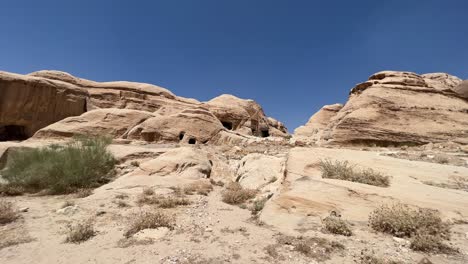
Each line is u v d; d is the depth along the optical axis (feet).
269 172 40.40
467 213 18.54
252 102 184.44
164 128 91.97
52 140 79.20
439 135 68.44
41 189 37.27
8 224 21.53
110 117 93.40
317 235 17.49
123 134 91.91
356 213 20.18
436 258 13.74
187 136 91.91
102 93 146.00
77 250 16.31
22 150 45.83
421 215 17.28
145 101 150.82
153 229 19.39
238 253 15.44
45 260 15.06
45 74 136.87
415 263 13.21
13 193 34.94
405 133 70.23
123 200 29.50
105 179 43.70
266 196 30.60
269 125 196.54
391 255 14.19
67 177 37.09
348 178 26.53
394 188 23.56
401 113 76.23
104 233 19.29
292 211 22.09
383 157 36.58
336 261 13.97
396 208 19.19
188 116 96.73
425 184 25.40
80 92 124.57
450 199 20.36
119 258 15.05
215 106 158.10
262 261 14.38
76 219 22.82
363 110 78.79
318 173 29.35
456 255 13.94
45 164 38.88
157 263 14.24
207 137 95.04
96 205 27.30
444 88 89.20
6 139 105.40
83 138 49.57
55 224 21.57
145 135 89.61
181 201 28.43
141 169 44.14
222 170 53.67
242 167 47.98
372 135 72.28
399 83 88.38
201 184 39.29
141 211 24.95
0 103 101.50
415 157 42.37
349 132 75.10
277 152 72.43
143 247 16.47
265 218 21.86
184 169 45.14
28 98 107.04
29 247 16.88
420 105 78.33
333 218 19.30
